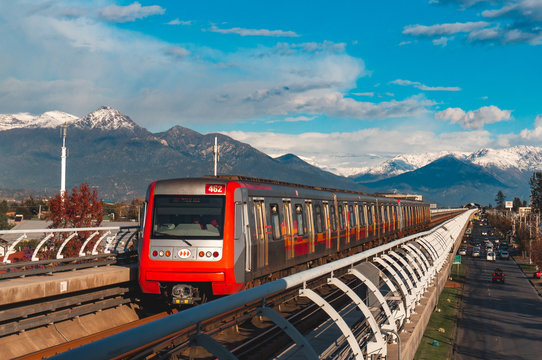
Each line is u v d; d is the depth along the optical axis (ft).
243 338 24.21
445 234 135.54
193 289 42.34
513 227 519.60
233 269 41.91
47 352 33.37
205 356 15.21
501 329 159.43
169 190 43.73
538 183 515.91
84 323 40.24
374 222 100.01
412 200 151.23
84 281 41.04
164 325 11.88
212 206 43.11
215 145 102.01
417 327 60.95
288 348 31.58
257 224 47.11
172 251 41.68
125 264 50.80
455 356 123.34
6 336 33.65
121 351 10.44
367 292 38.22
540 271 296.71
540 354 132.87
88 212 83.15
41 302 38.58
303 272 23.89
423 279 77.51
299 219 59.52
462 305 198.18
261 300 19.72
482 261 379.96
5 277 38.04
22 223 145.48
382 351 32.37
